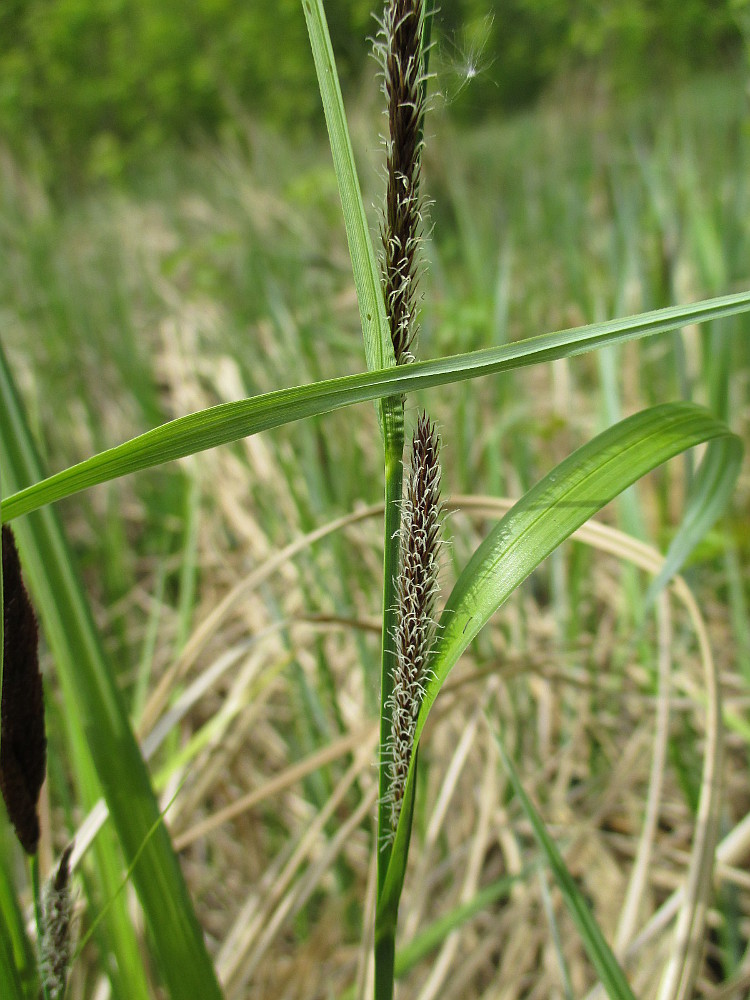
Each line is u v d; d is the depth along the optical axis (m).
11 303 0.73
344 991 0.27
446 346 0.47
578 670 0.36
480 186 0.83
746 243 0.47
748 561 0.37
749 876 0.25
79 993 0.21
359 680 0.37
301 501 0.35
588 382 0.54
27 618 0.12
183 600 0.34
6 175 1.05
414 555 0.11
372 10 0.10
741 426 0.42
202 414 0.10
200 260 0.73
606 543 0.22
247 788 0.34
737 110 0.68
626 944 0.24
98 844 0.17
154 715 0.25
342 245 0.72
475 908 0.23
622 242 0.51
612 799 0.30
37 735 0.12
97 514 0.53
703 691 0.33
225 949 0.27
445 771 0.33
